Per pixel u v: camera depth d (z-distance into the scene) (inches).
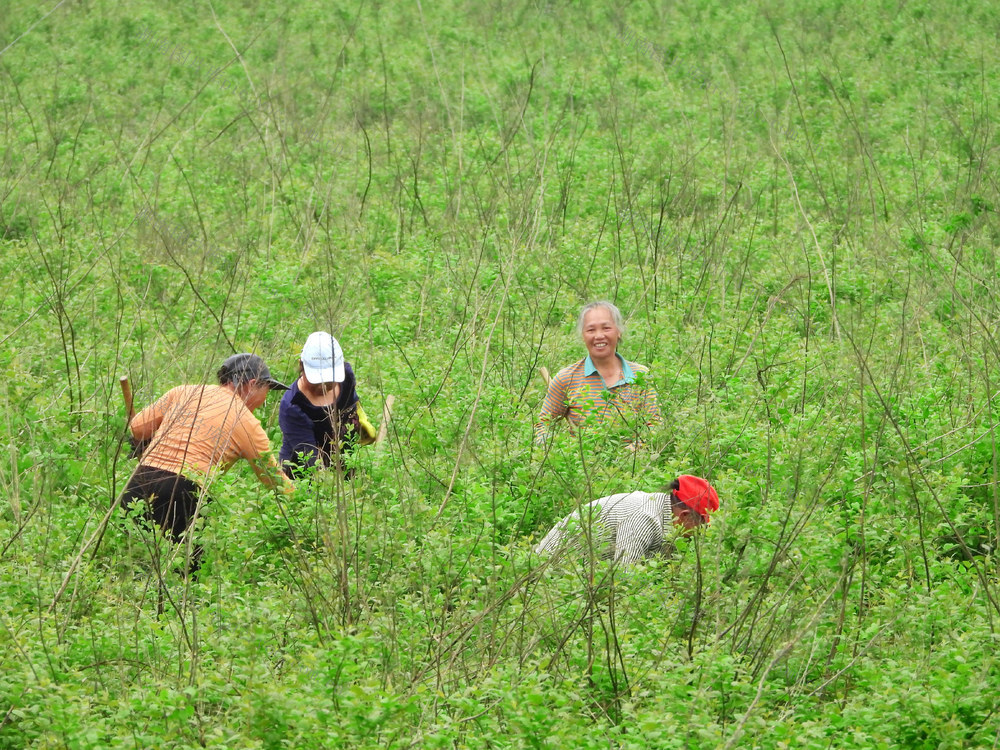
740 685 697.6
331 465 999.0
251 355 1083.3
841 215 2028.8
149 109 2893.7
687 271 1761.8
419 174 2327.8
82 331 1472.7
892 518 952.9
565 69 3169.3
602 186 2164.1
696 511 927.0
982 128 2458.2
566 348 1461.6
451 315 1572.3
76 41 3486.7
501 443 1114.7
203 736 669.9
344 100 2847.0
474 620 786.2
